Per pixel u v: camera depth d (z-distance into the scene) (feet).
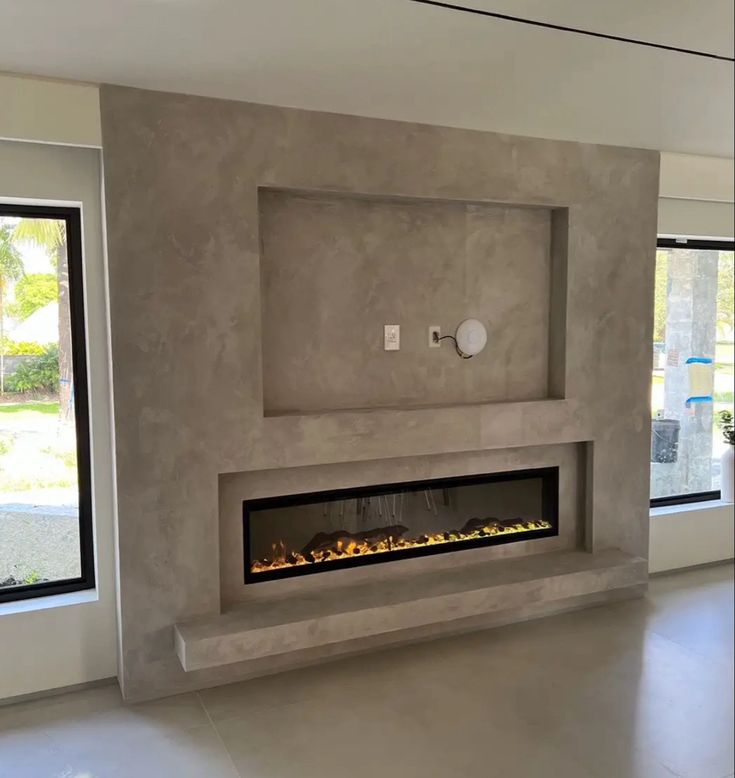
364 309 11.10
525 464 12.44
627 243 12.65
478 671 10.42
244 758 8.32
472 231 11.80
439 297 11.62
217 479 9.89
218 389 9.77
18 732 8.87
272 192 10.36
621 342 12.73
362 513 11.52
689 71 9.61
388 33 8.16
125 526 9.40
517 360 12.36
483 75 9.37
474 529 12.31
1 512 9.85
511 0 7.55
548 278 12.51
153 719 9.18
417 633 11.43
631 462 13.02
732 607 12.80
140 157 9.12
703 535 14.83
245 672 10.23
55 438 10.04
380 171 10.53
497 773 8.02
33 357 9.87
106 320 9.61
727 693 9.77
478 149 11.23
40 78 8.66
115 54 8.24
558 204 11.95
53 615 9.68
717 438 15.56
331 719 9.15
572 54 8.93
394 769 8.09
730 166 13.78
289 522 10.97
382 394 11.34
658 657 10.83
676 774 8.00
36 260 9.79
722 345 15.42
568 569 11.91
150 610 9.62
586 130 11.54
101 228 9.55
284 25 7.85
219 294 9.66
